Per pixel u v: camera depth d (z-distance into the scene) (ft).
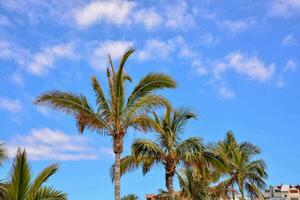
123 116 76.59
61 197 64.39
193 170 97.66
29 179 63.10
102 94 76.69
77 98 74.54
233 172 146.20
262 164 147.43
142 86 77.00
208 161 94.84
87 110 75.15
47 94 73.87
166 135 93.56
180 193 102.37
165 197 99.91
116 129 75.92
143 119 76.54
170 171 94.79
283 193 333.21
